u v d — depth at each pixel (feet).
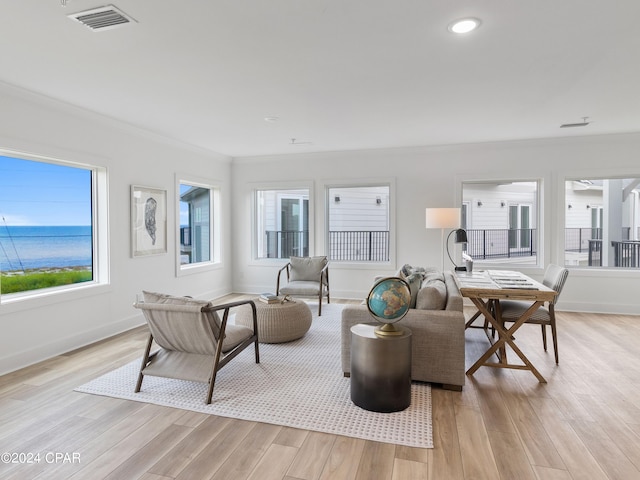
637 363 10.66
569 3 6.37
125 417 7.77
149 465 6.23
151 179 15.56
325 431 7.23
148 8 6.46
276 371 10.12
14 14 6.61
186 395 8.74
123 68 9.04
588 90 10.64
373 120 13.73
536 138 16.70
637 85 10.26
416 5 6.43
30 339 10.82
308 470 6.10
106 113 12.70
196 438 7.02
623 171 16.15
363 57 8.49
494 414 7.86
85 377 9.82
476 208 22.93
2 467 6.17
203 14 6.68
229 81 9.91
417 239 18.80
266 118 13.41
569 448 6.67
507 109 12.42
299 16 6.77
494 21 6.96
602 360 10.89
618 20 6.93
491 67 9.05
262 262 21.21
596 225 18.65
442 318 8.89
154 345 12.42
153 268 15.69
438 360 8.96
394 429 7.27
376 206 23.20
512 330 9.68
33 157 11.16
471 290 9.63
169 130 15.03
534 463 6.25
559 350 11.78
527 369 9.57
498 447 6.70
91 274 13.29
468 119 13.61
